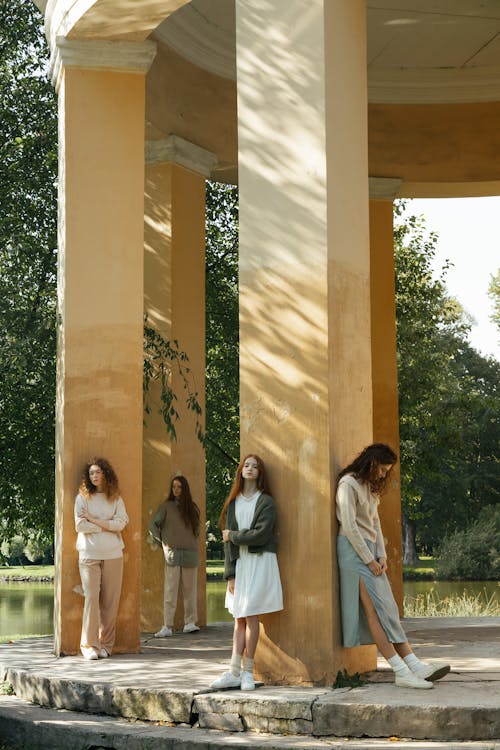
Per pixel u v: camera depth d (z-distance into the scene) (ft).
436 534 161.68
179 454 37.60
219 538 87.20
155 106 37.32
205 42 39.17
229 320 54.49
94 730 20.01
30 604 78.95
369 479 21.66
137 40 29.89
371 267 44.09
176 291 38.40
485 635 30.40
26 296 40.73
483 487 157.07
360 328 23.48
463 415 72.38
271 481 22.45
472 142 44.27
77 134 29.53
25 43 44.55
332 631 21.25
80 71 29.73
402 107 44.27
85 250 29.19
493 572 125.29
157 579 36.83
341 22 23.52
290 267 22.75
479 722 17.97
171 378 37.63
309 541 21.76
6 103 43.27
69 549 28.12
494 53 41.06
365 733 18.53
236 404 55.57
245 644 21.68
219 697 20.02
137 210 29.78
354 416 22.99
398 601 41.83
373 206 44.37
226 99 41.22
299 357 22.44
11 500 43.19
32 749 20.75
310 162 22.68
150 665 25.14
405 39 39.58
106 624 27.71
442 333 139.44
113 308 29.19
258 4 23.72
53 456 41.75
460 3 36.24
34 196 42.63
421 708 18.25
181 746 18.80
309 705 19.01
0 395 39.99
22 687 24.07
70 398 28.58
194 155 39.58
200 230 40.06
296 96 23.03
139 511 28.78
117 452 28.76
